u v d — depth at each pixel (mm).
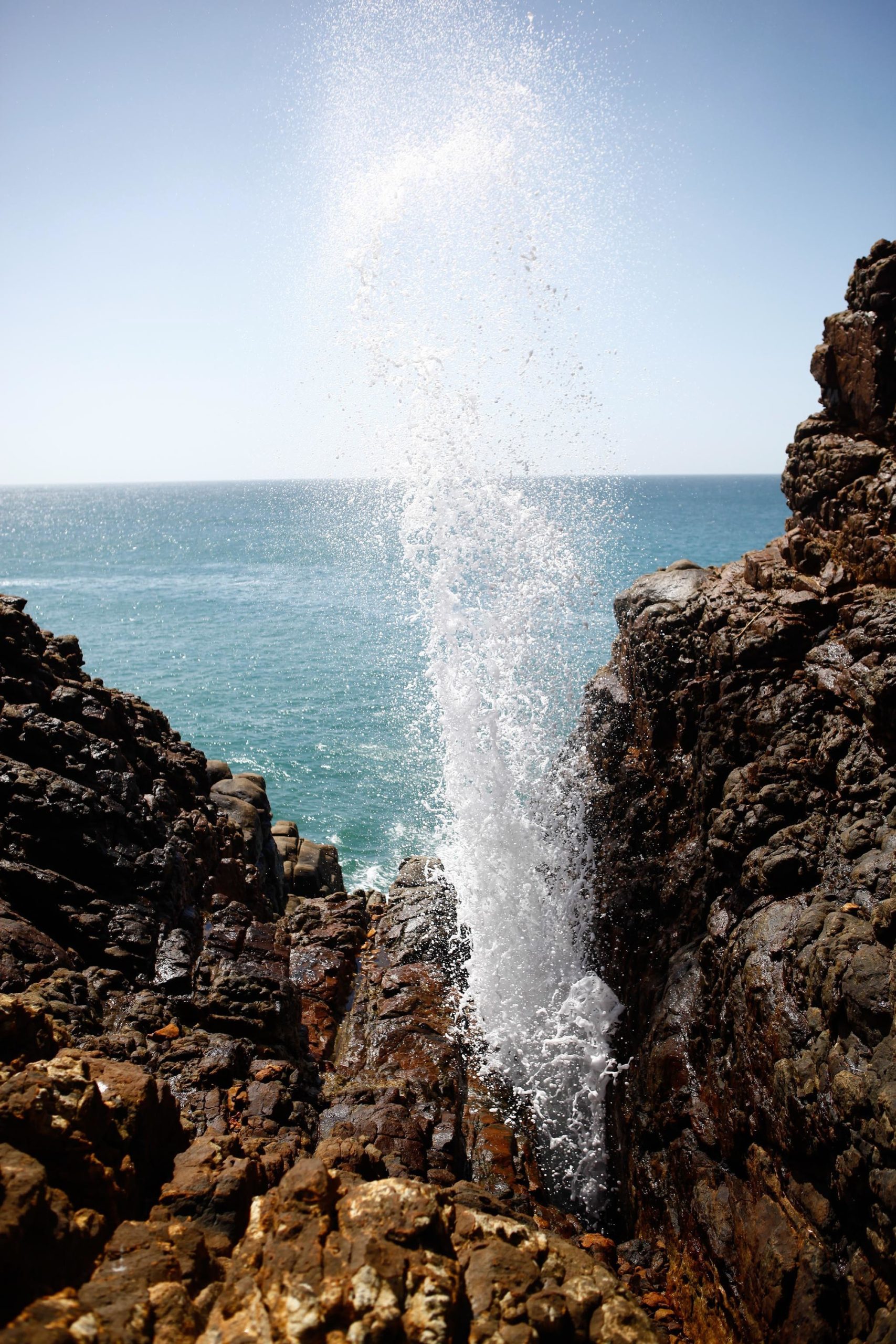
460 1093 9211
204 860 10305
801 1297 5203
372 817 23891
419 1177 7172
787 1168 5801
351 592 66875
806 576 8992
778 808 7707
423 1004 10672
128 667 42656
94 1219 3836
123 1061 6418
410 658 43469
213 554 98688
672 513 126250
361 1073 9336
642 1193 7617
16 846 7992
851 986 5543
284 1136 6492
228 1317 3498
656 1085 7688
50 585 76500
